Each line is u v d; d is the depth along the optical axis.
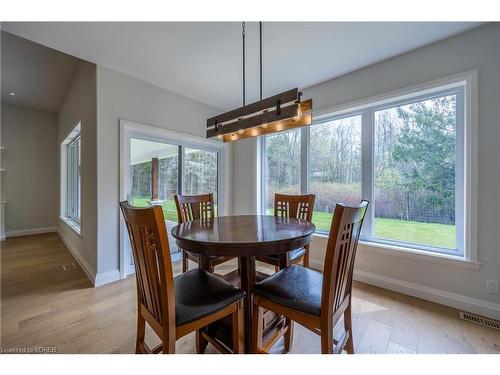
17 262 3.11
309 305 1.08
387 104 2.42
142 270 1.11
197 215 2.34
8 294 2.20
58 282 2.47
